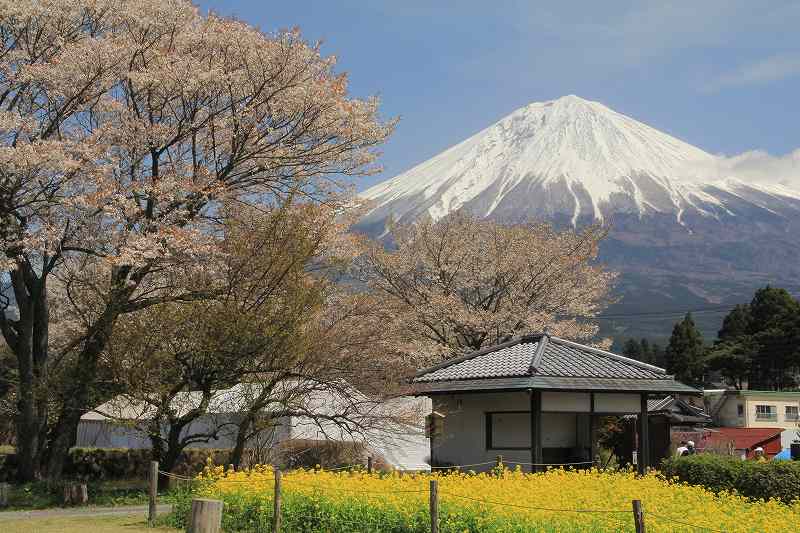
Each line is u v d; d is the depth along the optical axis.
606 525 11.06
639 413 20.73
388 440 25.22
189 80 20.72
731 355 79.25
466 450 20.89
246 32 21.78
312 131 22.67
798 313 76.38
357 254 23.28
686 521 11.41
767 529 11.29
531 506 12.27
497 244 36.28
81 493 17.92
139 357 19.05
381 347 20.97
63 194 19.03
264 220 20.67
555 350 21.34
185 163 21.75
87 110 21.38
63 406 19.94
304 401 21.50
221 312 18.89
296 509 12.82
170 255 19.48
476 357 22.56
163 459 20.00
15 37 20.12
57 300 23.84
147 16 20.92
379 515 12.02
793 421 58.44
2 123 18.05
